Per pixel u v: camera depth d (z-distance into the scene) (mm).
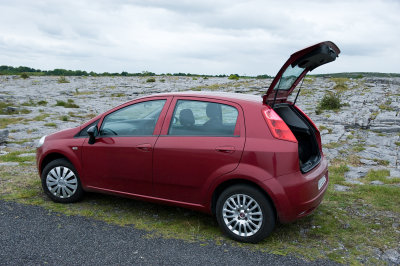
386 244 4027
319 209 5105
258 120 3928
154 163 4336
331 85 33938
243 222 3979
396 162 8914
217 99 4219
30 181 6148
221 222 4094
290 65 3967
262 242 4023
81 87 41719
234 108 4086
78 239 3982
